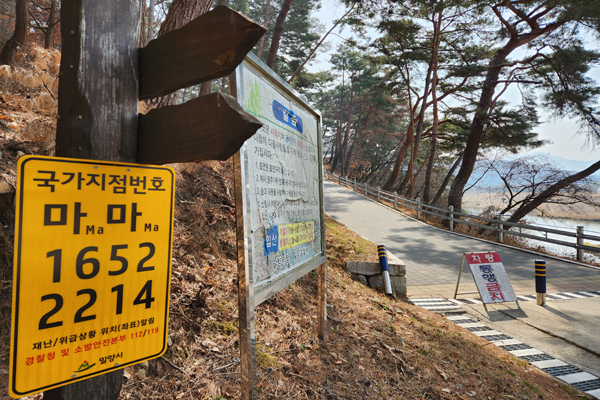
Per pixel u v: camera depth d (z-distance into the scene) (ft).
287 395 8.15
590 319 19.83
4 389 6.00
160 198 4.05
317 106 155.94
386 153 138.31
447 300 22.86
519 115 58.95
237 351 8.88
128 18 3.79
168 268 4.13
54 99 13.12
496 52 63.87
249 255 6.09
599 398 12.46
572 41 50.01
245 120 3.14
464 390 10.78
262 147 7.37
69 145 3.47
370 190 76.23
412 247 37.99
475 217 44.60
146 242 3.92
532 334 17.83
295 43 91.45
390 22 56.90
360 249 24.07
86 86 3.46
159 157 3.78
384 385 9.91
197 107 3.49
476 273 22.25
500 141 61.41
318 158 11.46
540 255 35.91
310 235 10.22
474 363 12.92
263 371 8.63
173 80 3.72
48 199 3.26
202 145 3.47
